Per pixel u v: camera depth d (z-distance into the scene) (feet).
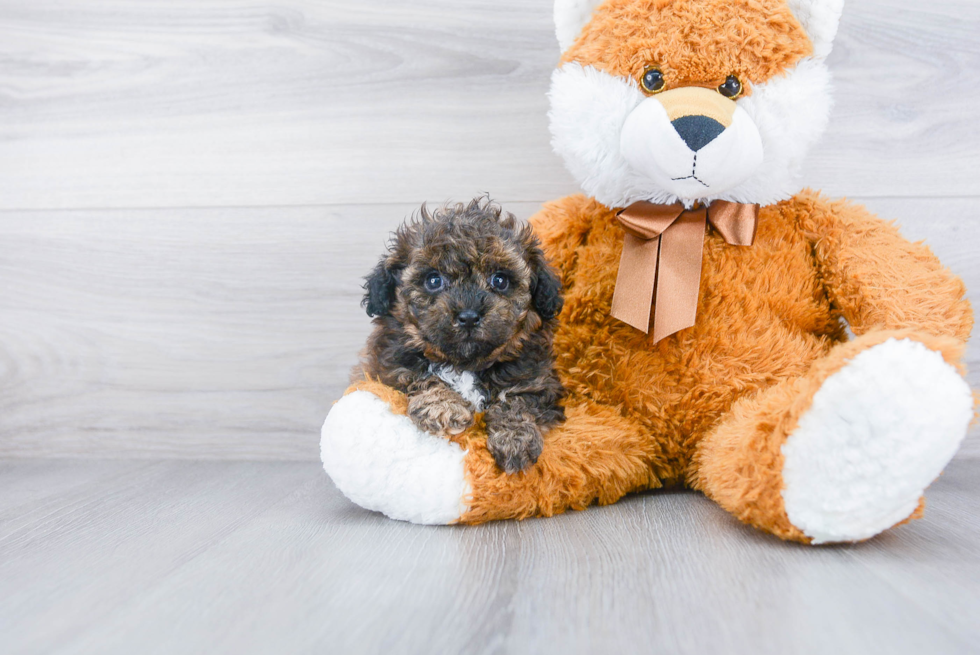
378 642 3.23
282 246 7.61
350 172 7.54
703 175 5.10
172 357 7.73
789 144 5.35
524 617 3.46
